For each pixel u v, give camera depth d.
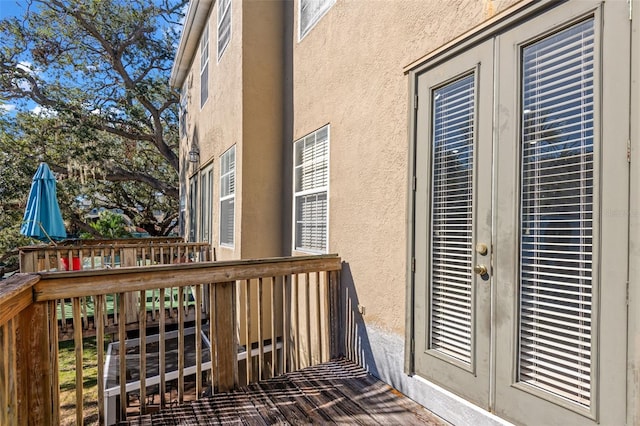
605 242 1.64
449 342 2.39
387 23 3.01
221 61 6.27
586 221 1.72
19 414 1.97
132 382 3.79
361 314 3.27
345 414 2.47
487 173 2.16
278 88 5.07
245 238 4.78
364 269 3.24
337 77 3.73
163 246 5.95
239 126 4.93
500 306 2.06
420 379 2.60
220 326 2.81
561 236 1.81
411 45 2.74
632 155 1.55
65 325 5.11
